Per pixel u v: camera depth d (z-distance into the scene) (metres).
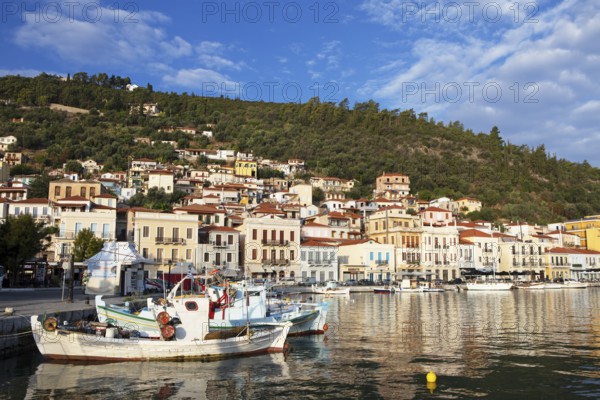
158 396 21.94
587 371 25.94
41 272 72.31
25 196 111.69
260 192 167.62
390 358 29.50
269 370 26.55
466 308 60.47
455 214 163.50
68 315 33.25
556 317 49.72
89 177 167.00
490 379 24.52
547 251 136.62
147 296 54.03
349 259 114.00
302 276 101.50
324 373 25.92
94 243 72.06
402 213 125.06
